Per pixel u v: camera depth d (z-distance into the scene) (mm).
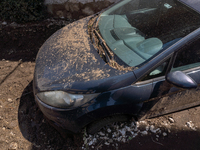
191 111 2943
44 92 2002
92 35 2441
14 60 3594
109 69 2010
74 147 2395
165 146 2480
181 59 2133
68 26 2795
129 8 2723
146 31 2295
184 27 2148
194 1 2338
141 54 2098
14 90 3025
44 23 4387
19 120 2645
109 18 2693
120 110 2094
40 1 4277
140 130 2613
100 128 2363
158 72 2078
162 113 2623
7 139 2420
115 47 2215
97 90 1926
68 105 1917
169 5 2410
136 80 1994
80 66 2072
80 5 4508
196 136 2623
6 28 4117
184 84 1856
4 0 4023
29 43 3963
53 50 2395
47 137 2484
